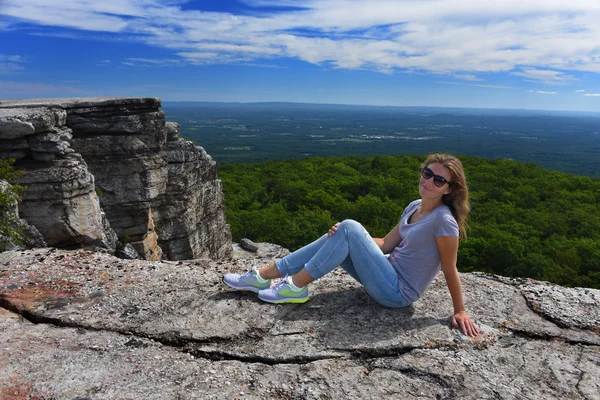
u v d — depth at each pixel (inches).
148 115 510.0
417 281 146.3
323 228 1562.5
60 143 390.6
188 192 652.7
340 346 132.2
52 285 171.9
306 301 159.0
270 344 133.8
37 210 374.6
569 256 1278.3
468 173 2388.0
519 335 141.4
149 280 179.6
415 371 120.9
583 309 156.9
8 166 356.5
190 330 140.5
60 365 120.7
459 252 1376.7
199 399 108.0
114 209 514.6
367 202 1815.9
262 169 2623.0
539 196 2036.2
